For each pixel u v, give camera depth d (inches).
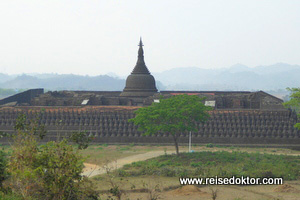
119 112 4343.0
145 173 2667.3
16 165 1475.1
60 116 4377.5
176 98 3452.3
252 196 2070.6
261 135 4087.1
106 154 3516.2
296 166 2844.5
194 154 3233.3
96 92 5974.4
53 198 1448.1
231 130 4138.8
